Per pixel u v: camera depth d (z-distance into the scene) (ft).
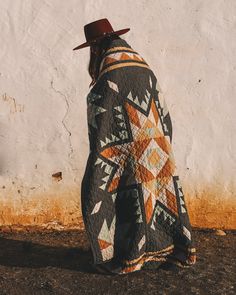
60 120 17.30
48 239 16.90
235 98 17.72
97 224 13.46
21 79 17.07
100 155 13.32
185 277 14.05
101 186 13.41
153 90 13.94
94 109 13.33
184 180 17.84
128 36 17.33
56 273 14.23
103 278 13.91
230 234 17.84
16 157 17.31
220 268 14.78
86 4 17.11
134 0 17.28
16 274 14.17
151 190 13.69
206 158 17.83
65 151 17.40
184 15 17.46
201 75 17.62
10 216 17.51
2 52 16.98
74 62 17.20
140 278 13.89
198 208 17.99
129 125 13.44
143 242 13.62
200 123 17.74
